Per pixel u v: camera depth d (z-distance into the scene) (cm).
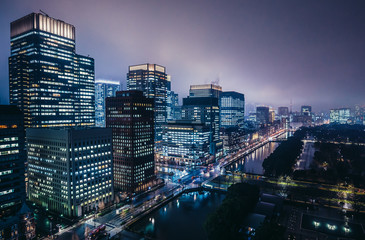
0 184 14675
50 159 17275
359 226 14912
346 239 13538
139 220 16325
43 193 18150
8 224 12888
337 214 16625
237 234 13825
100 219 16288
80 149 16588
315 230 14500
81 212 16600
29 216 13688
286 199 18850
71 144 16050
